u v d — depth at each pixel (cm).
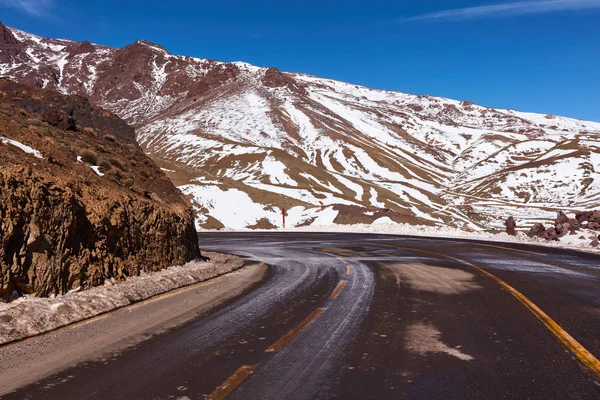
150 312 789
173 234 1340
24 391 432
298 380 458
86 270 891
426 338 614
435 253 1872
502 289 1009
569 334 632
